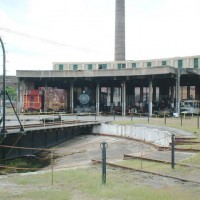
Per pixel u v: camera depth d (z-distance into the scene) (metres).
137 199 11.56
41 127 38.28
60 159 32.56
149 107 62.41
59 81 72.81
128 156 23.02
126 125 43.22
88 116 62.56
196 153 22.59
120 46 99.44
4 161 32.28
